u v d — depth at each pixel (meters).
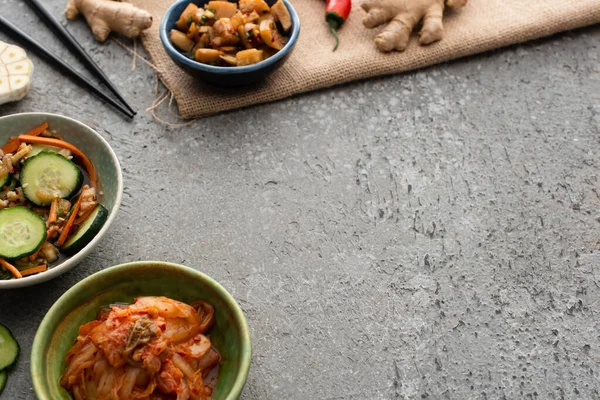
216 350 0.52
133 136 0.67
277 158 0.66
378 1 0.71
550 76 0.73
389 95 0.71
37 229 0.55
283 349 0.56
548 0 0.75
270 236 0.61
